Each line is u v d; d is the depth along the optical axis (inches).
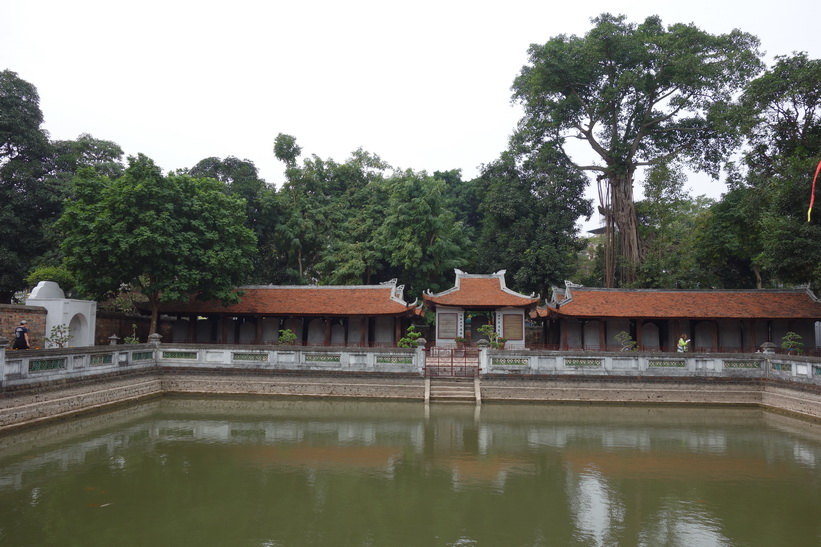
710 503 471.5
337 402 979.3
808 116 1074.1
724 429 793.6
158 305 1213.7
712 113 1620.3
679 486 519.5
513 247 1800.0
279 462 585.6
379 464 585.6
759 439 727.7
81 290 1087.6
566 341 1341.0
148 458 590.6
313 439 699.4
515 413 903.7
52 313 1009.5
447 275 2031.3
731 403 965.2
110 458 587.5
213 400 981.8
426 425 800.3
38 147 1521.9
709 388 973.2
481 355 1010.7
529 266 1756.9
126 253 1031.0
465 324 1514.5
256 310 1306.6
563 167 1878.7
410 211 1752.0
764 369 972.6
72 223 1053.8
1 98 1459.2
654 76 1717.5
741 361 981.8
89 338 1097.4
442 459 610.9
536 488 508.7
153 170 1066.7
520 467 582.2
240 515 428.1
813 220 991.6
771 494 496.7
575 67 1736.0
